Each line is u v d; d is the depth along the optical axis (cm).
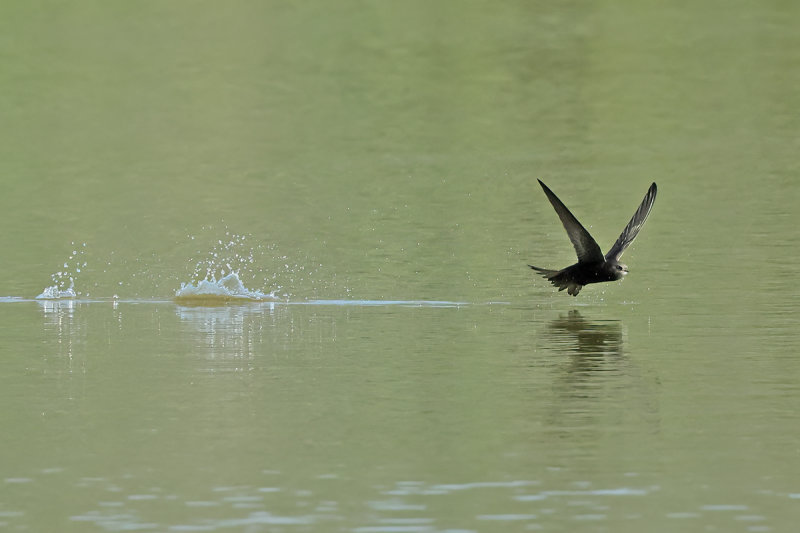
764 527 1037
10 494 1134
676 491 1121
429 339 1753
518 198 2878
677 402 1400
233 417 1370
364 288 2130
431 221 2672
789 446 1241
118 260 2389
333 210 2797
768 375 1514
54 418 1373
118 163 3375
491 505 1091
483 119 3741
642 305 1959
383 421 1347
